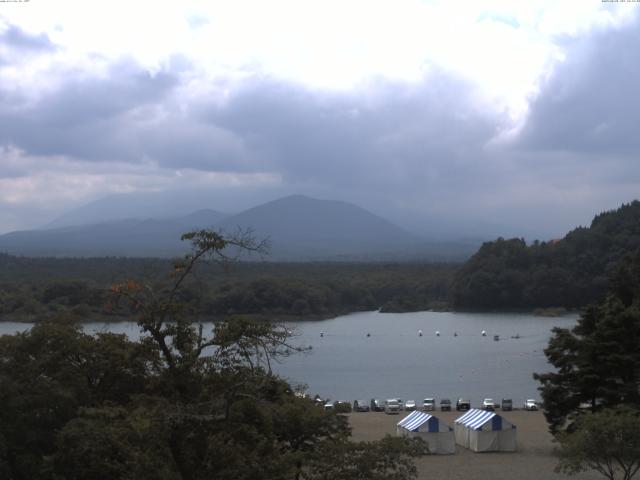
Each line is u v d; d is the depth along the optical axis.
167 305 25.36
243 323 25.20
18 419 36.47
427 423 62.25
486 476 54.09
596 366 57.84
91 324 78.88
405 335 184.00
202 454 25.25
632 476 49.50
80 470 31.23
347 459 29.91
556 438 52.19
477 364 133.00
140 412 25.61
